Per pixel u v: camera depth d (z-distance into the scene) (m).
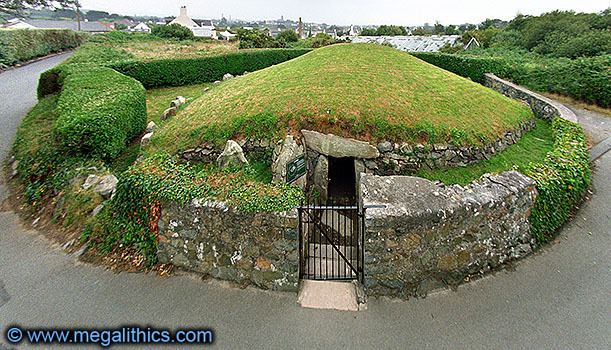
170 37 38.50
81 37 36.94
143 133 12.02
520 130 10.70
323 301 5.55
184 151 9.05
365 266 5.64
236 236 5.74
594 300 5.55
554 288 5.81
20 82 20.00
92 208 7.53
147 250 6.29
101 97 11.05
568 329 5.04
